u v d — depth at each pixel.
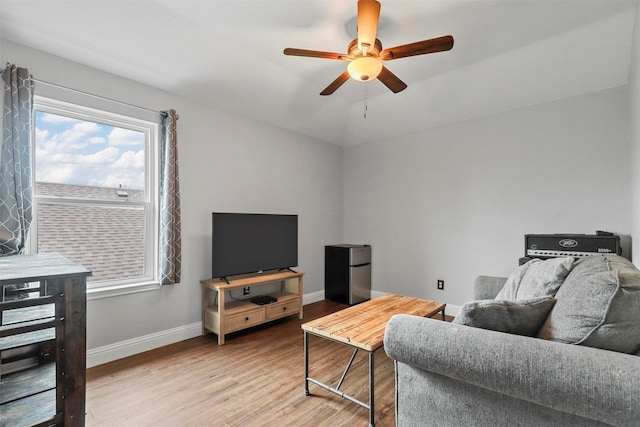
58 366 1.23
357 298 4.29
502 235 3.40
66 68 2.33
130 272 2.73
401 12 2.18
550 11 2.19
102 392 2.06
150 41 2.39
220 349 2.77
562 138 3.06
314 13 2.22
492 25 2.34
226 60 2.76
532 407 1.11
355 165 4.75
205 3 2.13
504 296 2.02
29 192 2.10
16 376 1.37
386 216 4.38
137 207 2.78
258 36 2.50
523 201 3.27
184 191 3.00
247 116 3.56
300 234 4.20
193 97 3.05
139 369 2.38
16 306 1.14
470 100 3.36
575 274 1.37
